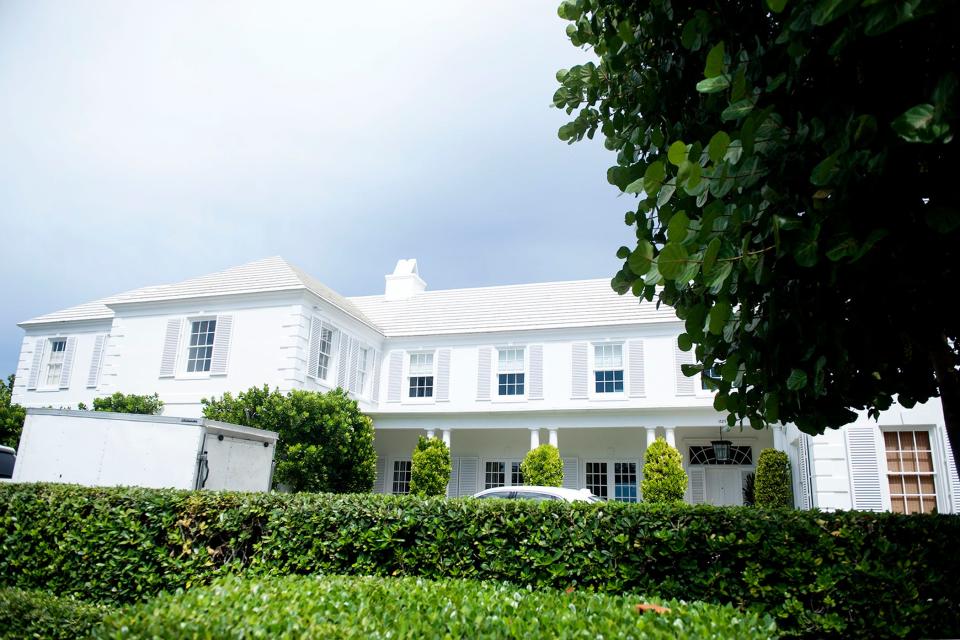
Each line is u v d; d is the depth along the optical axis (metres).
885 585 5.15
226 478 9.47
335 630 2.62
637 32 3.96
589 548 5.62
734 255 2.38
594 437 20.77
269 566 6.09
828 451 12.70
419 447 19.11
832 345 3.26
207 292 19.31
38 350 23.28
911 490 12.10
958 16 2.33
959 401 4.18
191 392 18.28
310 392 16.56
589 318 21.00
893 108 2.77
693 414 18.00
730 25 3.33
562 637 2.48
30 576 6.65
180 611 2.76
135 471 8.98
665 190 2.49
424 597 3.36
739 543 5.34
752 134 2.33
